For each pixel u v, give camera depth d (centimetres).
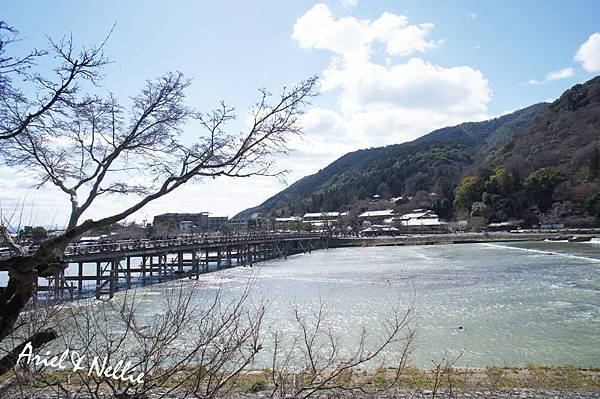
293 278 3691
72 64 404
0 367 365
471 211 11094
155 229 5388
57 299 468
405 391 1003
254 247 6144
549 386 1066
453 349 1530
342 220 12256
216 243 4531
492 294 2597
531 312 2084
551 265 4025
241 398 908
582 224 8856
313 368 486
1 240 439
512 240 8119
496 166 12512
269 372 1121
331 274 3944
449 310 2175
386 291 2814
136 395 354
